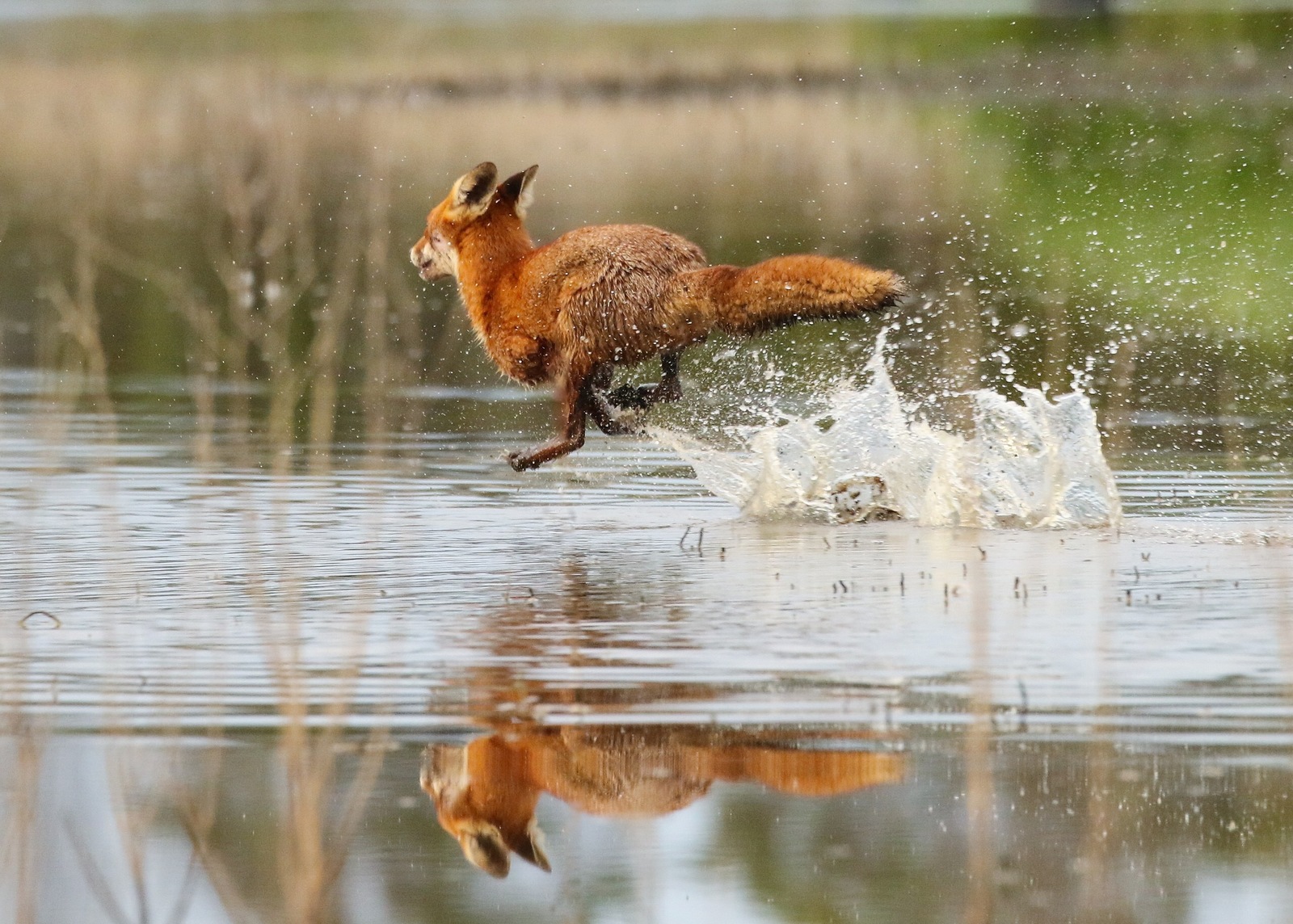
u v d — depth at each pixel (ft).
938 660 45.96
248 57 232.73
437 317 110.22
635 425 70.18
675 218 134.92
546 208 139.33
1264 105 191.52
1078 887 35.50
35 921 35.42
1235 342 99.55
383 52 238.89
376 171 154.20
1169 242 125.59
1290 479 70.38
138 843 37.06
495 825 38.27
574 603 52.06
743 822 38.01
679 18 287.69
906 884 35.58
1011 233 129.90
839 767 39.99
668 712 42.39
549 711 42.65
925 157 165.58
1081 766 39.50
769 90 211.82
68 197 151.33
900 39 249.14
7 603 52.37
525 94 207.10
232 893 35.37
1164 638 47.60
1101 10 251.39
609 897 35.65
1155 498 67.36
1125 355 96.37
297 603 52.29
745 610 51.13
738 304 63.46
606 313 65.67
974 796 36.83
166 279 118.83
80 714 42.80
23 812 37.01
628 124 187.11
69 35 258.98
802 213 137.69
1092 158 160.56
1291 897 35.14
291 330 106.42
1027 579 54.49
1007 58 232.73
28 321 110.73
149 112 191.93
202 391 78.64
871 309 62.18
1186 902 34.71
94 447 79.00
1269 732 40.93
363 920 35.17
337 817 38.50
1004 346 98.12
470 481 71.87
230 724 42.16
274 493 69.56
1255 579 54.19
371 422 82.23
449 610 51.39
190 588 54.29
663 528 63.52
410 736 41.39
